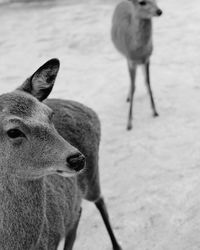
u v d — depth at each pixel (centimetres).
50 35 529
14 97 170
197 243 228
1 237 170
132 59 346
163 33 492
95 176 218
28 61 475
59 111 205
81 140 206
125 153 302
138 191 264
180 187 262
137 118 346
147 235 237
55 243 187
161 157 291
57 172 167
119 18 369
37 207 171
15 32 552
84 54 475
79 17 568
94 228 246
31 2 653
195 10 539
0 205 169
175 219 243
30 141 167
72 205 197
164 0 588
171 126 326
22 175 169
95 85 408
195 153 289
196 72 402
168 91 377
